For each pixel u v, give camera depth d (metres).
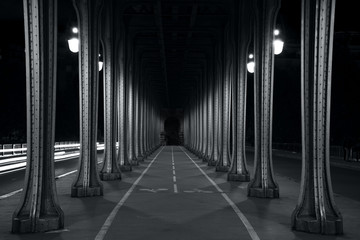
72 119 79.00
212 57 38.88
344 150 39.59
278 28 21.78
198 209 13.97
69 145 63.12
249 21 23.34
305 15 11.05
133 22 34.50
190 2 28.42
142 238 9.86
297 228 10.73
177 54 49.25
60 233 10.34
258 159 17.20
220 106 30.91
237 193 18.16
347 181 23.77
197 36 38.81
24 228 10.34
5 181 22.59
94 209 13.90
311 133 10.92
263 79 17.30
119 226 11.19
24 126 67.81
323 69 10.62
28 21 10.71
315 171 10.71
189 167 34.81
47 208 10.98
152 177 25.69
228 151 30.31
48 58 11.03
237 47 24.06
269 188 16.77
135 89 40.72
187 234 10.30
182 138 123.75
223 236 10.10
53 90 11.07
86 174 17.08
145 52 47.72
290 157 49.81
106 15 24.00
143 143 51.94
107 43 23.98
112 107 24.23
